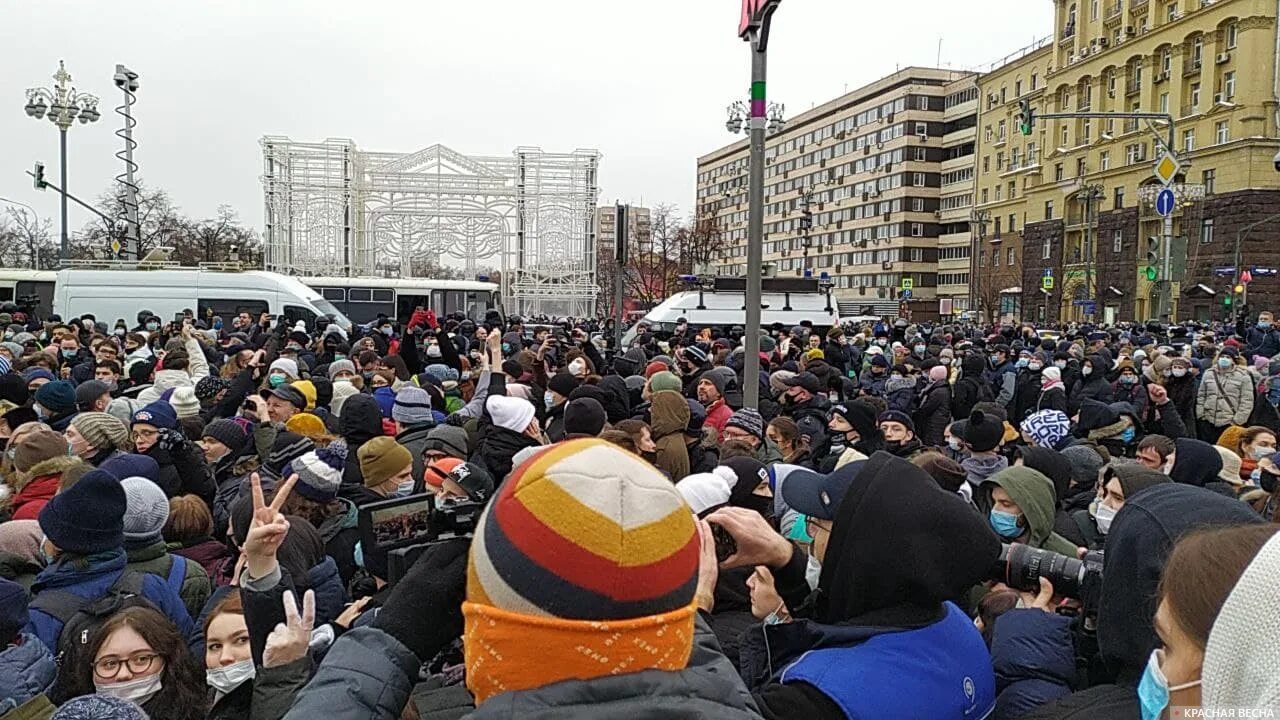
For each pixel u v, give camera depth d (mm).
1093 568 2545
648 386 7930
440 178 43188
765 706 1992
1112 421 7289
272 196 42125
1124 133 60406
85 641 2721
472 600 1382
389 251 43062
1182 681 1413
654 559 1311
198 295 23422
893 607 2158
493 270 44750
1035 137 71562
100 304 23328
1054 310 67500
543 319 37781
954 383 11531
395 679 1581
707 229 66188
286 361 8859
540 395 8594
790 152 113000
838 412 6547
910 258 91500
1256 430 6422
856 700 1940
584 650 1272
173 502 4309
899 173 91875
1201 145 54188
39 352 9984
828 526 2551
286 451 5309
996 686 2521
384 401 7703
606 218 64250
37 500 4406
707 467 6320
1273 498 4188
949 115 90562
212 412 8156
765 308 19906
